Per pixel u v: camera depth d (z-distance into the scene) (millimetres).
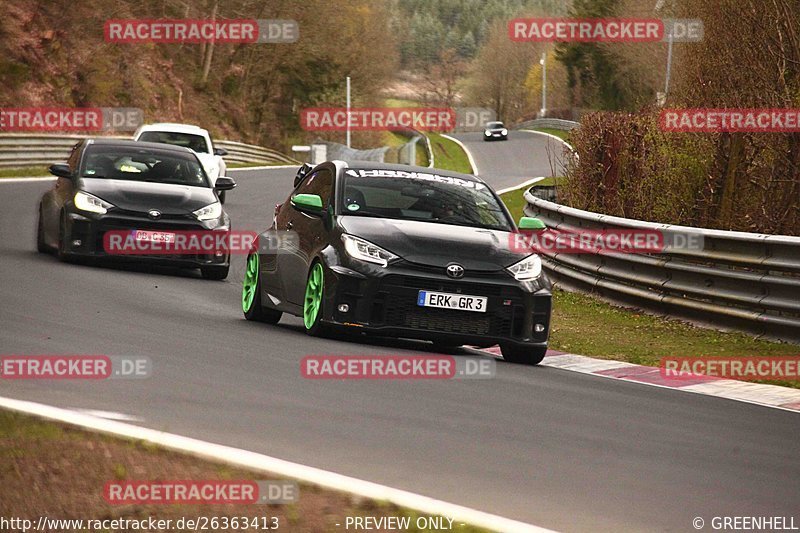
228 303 49281
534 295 37812
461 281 37125
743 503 20812
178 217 56375
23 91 182875
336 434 24016
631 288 57625
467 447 23766
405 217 40031
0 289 45062
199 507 17688
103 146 60562
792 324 47062
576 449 24438
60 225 56562
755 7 64250
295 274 40906
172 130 102188
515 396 30703
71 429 21422
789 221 61938
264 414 25469
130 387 27391
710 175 65938
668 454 24703
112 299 45344
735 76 65188
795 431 29047
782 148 62656
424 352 37656
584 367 39094
